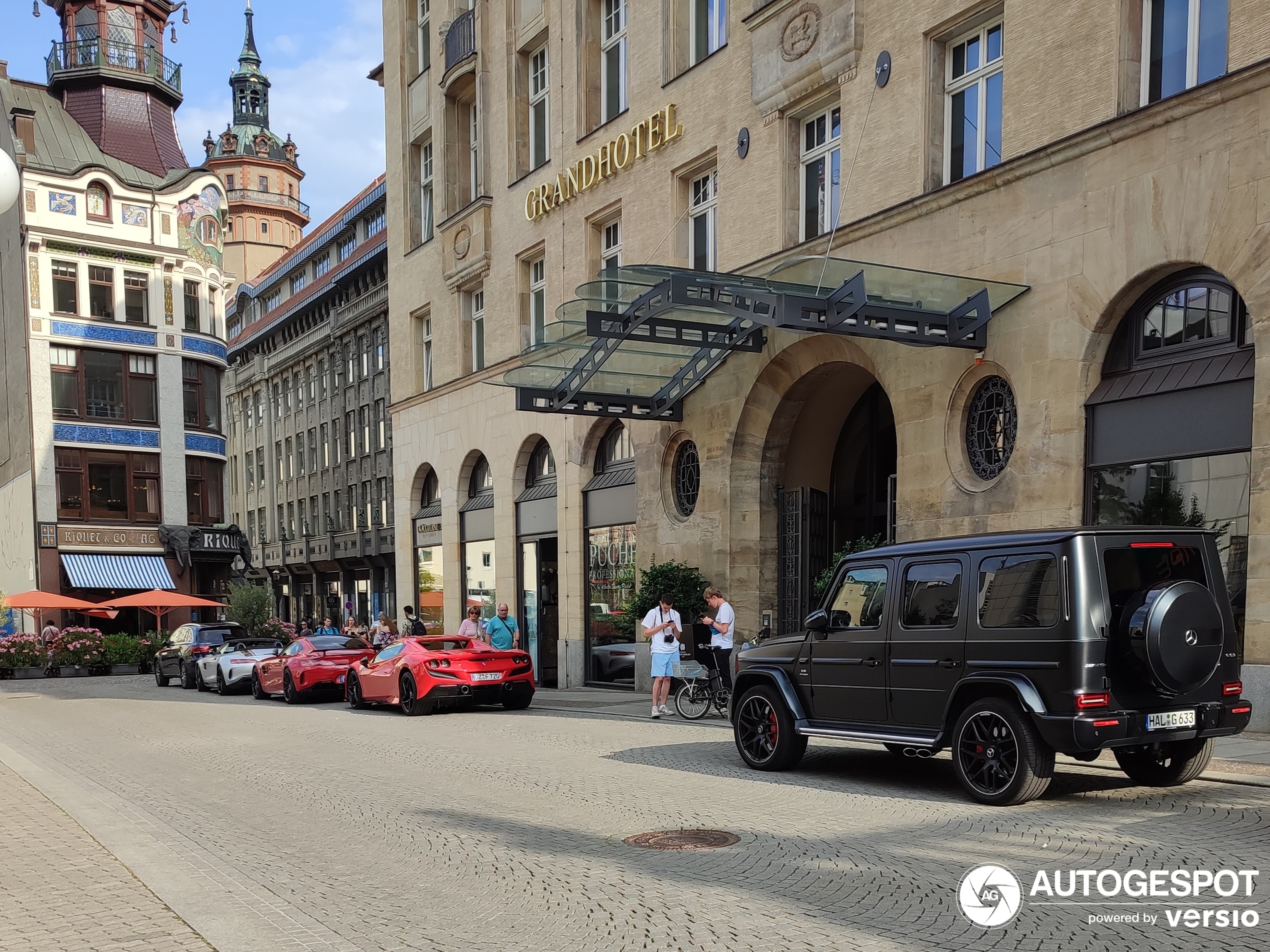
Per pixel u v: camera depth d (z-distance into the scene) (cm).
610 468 2322
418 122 3138
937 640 879
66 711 2120
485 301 2767
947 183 1564
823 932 524
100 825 837
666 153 2105
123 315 4572
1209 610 799
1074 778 933
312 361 6381
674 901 586
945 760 1095
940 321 1419
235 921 566
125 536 4500
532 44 2628
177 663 2950
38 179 4406
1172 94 1279
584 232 2366
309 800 950
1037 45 1399
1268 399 1105
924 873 624
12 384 4666
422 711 1762
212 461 4809
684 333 1769
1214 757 974
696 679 1569
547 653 2533
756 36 1869
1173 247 1217
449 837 774
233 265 10762
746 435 1914
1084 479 1320
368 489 5622
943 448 1498
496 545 2684
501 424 2670
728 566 1908
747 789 934
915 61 1576
